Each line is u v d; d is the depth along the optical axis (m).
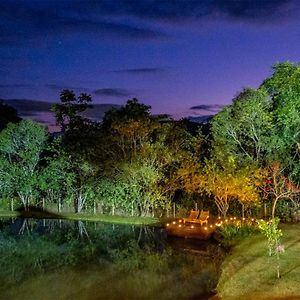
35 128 35.38
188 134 31.75
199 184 27.66
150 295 15.72
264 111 27.11
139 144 31.38
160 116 32.62
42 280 17.95
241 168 26.03
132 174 30.61
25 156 34.94
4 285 17.39
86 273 18.81
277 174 26.08
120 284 17.12
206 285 16.52
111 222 30.84
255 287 14.54
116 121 30.62
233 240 22.22
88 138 33.53
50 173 34.31
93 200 33.25
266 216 27.16
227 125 28.23
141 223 29.97
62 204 34.59
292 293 13.56
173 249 22.67
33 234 27.55
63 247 23.89
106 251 22.75
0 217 33.94
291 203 27.39
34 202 35.56
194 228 24.48
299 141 26.27
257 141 27.89
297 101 23.42
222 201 26.81
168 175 31.14
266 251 18.62
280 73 24.50
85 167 32.75
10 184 35.66
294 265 16.27
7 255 22.25
